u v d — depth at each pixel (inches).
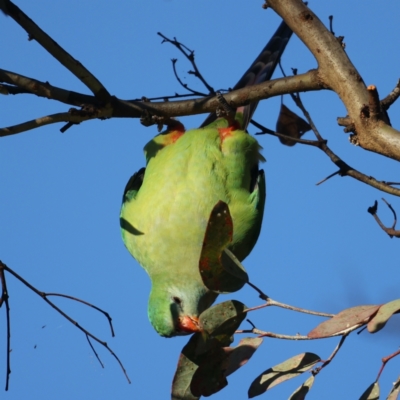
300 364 278.5
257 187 430.6
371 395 265.7
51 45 311.1
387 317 244.7
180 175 413.1
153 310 428.8
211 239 276.2
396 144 275.3
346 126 294.8
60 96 334.3
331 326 252.2
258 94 349.4
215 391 293.0
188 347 292.8
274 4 324.5
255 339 292.7
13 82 327.9
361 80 301.1
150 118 357.7
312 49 314.5
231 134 422.6
